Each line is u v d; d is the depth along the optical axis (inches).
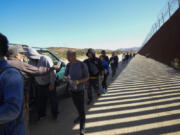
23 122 42.8
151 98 156.9
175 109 125.3
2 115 32.9
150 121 107.3
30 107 121.1
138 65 553.0
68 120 116.5
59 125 108.6
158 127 98.4
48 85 110.4
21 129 41.6
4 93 34.8
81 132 91.6
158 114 117.9
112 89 207.2
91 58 146.3
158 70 368.2
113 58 303.1
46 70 71.4
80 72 89.9
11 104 33.8
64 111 135.0
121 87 215.9
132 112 124.6
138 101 150.3
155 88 196.5
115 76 321.7
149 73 331.6
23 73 57.4
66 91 170.7
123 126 102.3
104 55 189.3
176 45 393.7
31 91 115.0
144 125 102.1
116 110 130.9
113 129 99.0
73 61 90.2
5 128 38.2
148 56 1063.6
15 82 35.9
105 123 108.0
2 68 36.5
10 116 34.1
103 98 166.7
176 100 145.9
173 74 291.7
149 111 124.4
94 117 119.0
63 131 99.7
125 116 117.9
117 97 168.1
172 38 428.8
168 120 107.3
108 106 141.6
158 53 649.0
